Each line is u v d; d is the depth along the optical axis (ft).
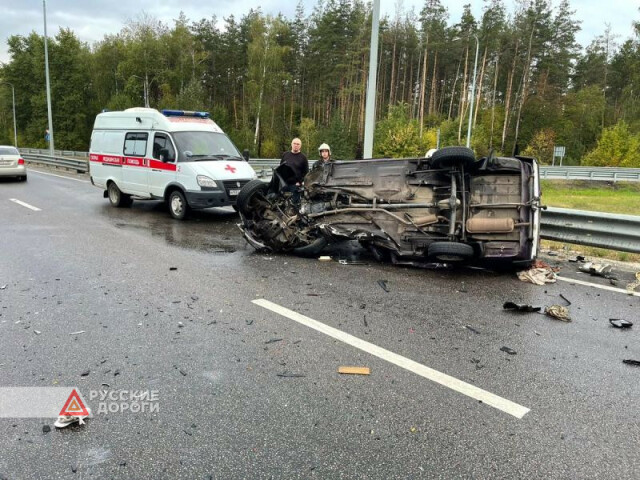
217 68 193.77
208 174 33.45
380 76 193.16
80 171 75.92
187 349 13.32
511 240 20.81
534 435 9.55
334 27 175.01
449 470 8.53
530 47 165.27
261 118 177.68
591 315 16.30
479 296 18.29
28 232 30.30
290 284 19.61
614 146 153.48
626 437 9.51
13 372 11.98
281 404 10.61
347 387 11.34
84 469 8.52
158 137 36.29
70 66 206.69
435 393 11.10
